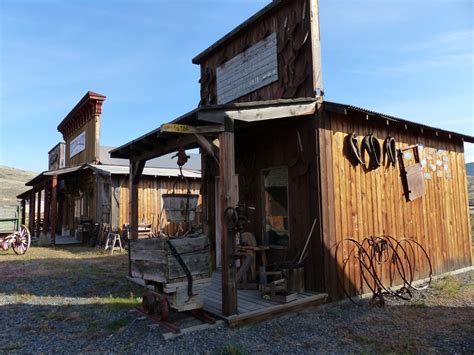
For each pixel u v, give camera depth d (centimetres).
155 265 464
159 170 1581
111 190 1409
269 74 691
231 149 484
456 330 455
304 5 622
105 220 1467
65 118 2183
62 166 2289
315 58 598
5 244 1241
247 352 387
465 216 898
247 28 755
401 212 714
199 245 472
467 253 880
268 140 670
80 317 522
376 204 661
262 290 548
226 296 461
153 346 402
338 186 595
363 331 454
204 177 828
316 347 404
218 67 851
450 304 573
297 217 604
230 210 471
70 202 2017
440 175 838
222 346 400
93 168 1458
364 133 659
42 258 1127
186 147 788
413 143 772
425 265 750
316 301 536
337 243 579
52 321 507
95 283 747
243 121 534
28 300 624
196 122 520
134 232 762
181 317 489
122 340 426
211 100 878
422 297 615
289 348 400
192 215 554
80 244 1566
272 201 667
